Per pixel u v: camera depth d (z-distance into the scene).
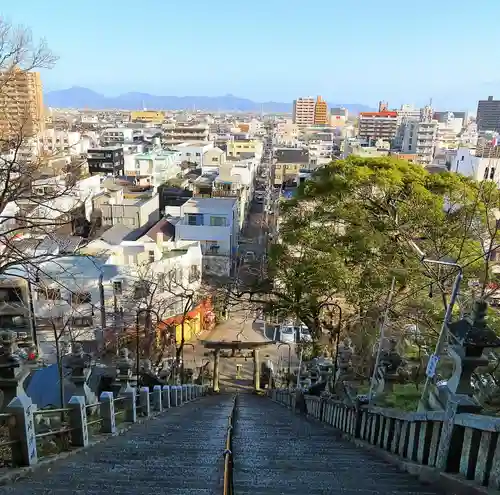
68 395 13.97
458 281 7.33
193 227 39.28
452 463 4.19
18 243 18.67
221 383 27.19
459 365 4.26
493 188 16.22
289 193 55.50
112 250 29.62
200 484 4.61
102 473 5.13
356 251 18.38
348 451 6.89
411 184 18.97
